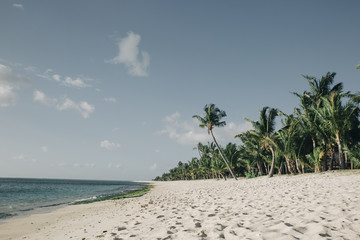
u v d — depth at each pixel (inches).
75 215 440.5
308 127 878.4
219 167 1633.9
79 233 245.0
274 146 1027.3
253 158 1408.7
